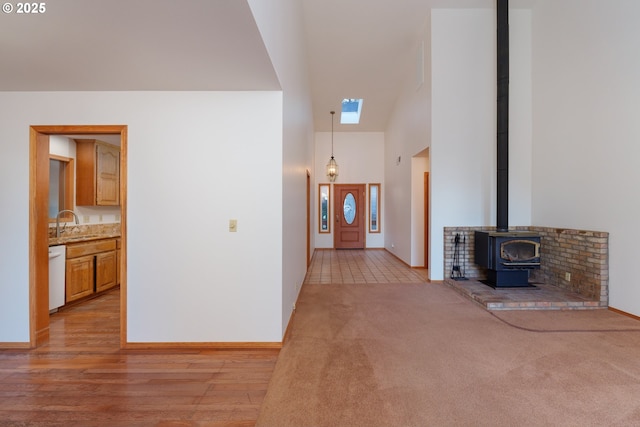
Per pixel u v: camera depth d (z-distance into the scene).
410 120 6.27
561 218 4.28
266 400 1.94
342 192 9.20
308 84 6.20
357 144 9.19
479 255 4.60
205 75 2.39
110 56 2.05
